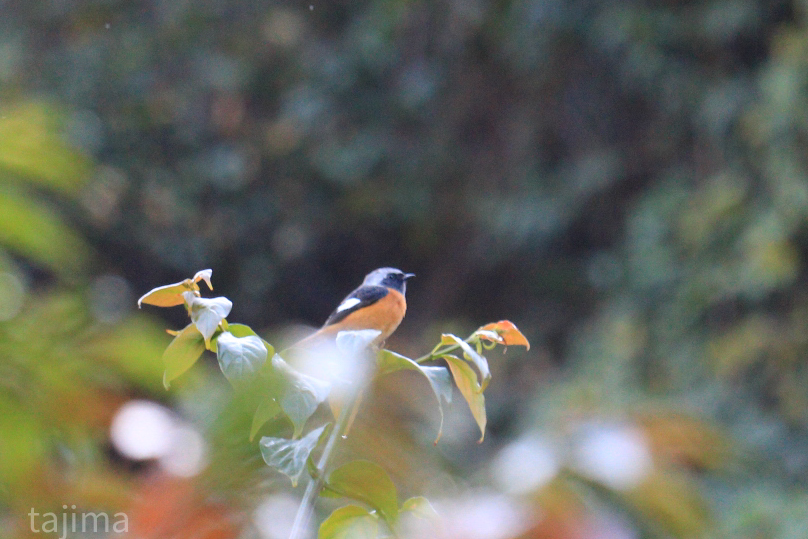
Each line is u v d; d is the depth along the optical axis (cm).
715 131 1399
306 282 1827
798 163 1200
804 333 1218
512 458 179
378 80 1719
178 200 1541
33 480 207
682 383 1302
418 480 235
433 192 1775
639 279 1426
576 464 172
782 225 1202
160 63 1639
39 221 232
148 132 1577
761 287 1227
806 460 1107
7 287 226
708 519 177
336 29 1744
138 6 1648
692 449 184
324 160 1691
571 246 1752
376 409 240
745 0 1391
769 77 1238
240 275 1706
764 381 1238
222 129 1659
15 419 209
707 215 1337
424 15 1708
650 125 1620
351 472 230
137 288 1476
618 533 164
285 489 237
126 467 211
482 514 168
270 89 1697
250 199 1677
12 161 236
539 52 1622
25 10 1627
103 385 216
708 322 1331
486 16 1636
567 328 1738
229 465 210
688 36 1473
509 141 1755
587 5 1556
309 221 1730
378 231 1848
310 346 252
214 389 225
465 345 244
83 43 1608
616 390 1294
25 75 1544
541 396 1417
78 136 1409
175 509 200
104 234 1384
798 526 742
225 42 1670
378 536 238
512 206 1705
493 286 1848
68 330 218
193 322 233
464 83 1725
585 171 1636
